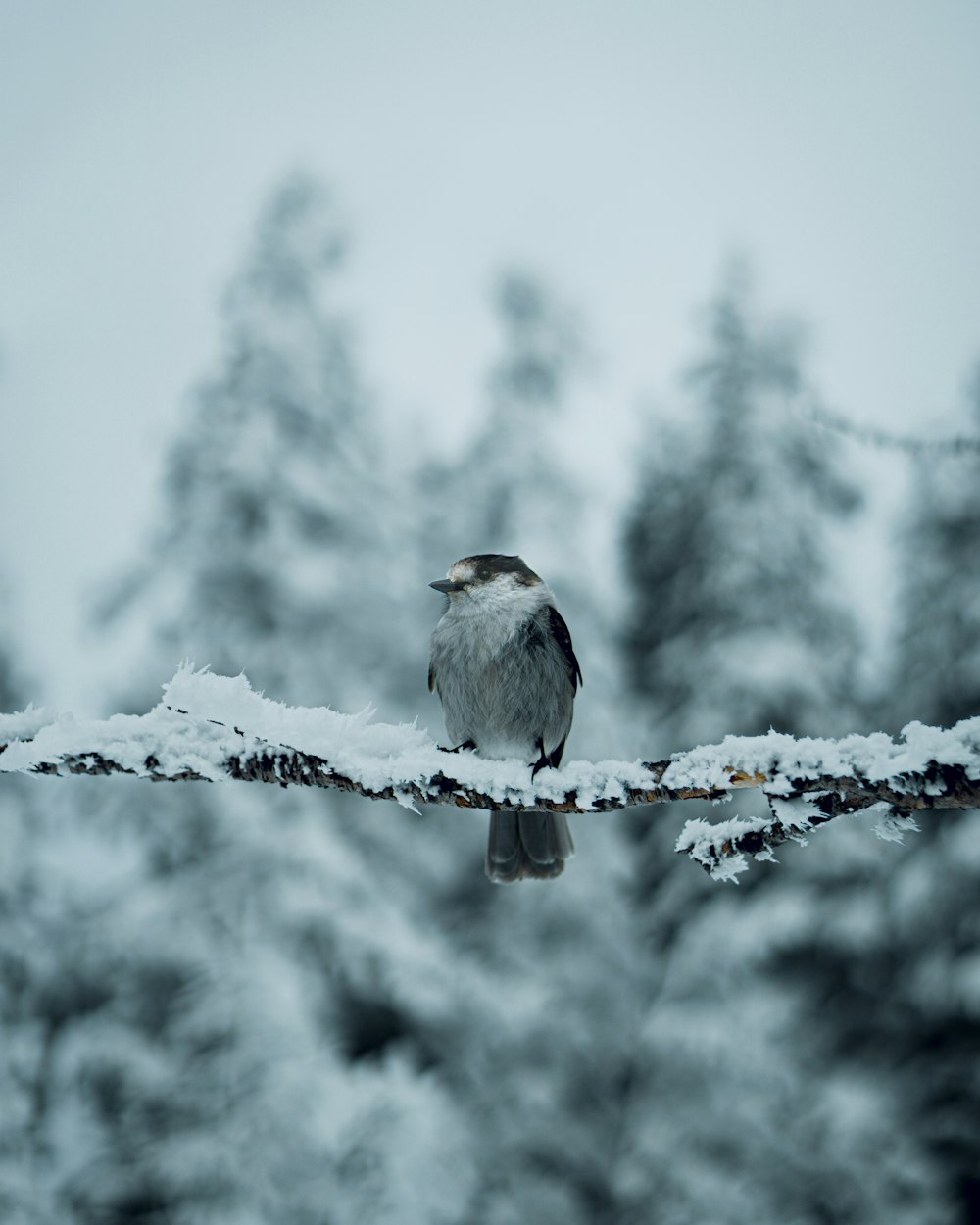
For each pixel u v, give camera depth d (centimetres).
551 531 1495
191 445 1386
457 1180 1077
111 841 1253
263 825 1209
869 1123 1159
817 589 1402
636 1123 1220
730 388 1514
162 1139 1118
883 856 1229
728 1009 1215
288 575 1314
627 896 1359
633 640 1580
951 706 1247
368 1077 1111
